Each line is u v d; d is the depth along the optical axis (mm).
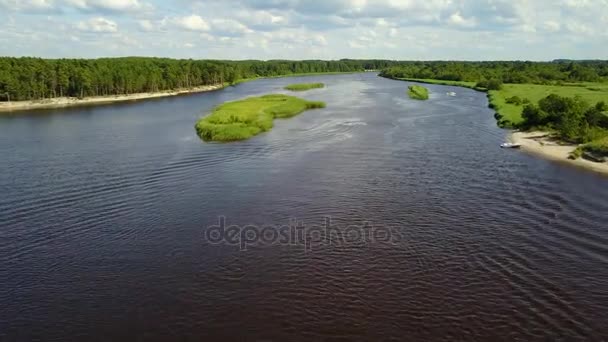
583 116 64875
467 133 67000
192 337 21875
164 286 26234
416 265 28203
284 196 39844
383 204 37938
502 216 35500
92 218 35875
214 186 42875
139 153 56531
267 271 27688
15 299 25188
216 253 29969
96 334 22188
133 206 38250
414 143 60188
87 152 57781
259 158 52688
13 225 34719
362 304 24312
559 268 27844
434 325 22609
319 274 27234
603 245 30734
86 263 28953
